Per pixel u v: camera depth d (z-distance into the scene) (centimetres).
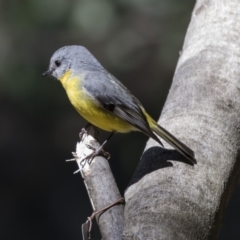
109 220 542
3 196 1666
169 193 511
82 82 739
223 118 601
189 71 660
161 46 1596
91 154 634
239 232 1506
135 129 733
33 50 1545
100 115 728
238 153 586
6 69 1509
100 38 1603
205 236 495
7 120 1695
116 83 735
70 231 1622
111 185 592
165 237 468
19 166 1695
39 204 1659
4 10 1529
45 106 1577
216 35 702
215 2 750
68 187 1675
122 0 1508
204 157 560
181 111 614
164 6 1542
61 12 1482
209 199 520
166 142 594
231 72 652
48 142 1698
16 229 1622
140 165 565
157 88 1636
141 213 491
